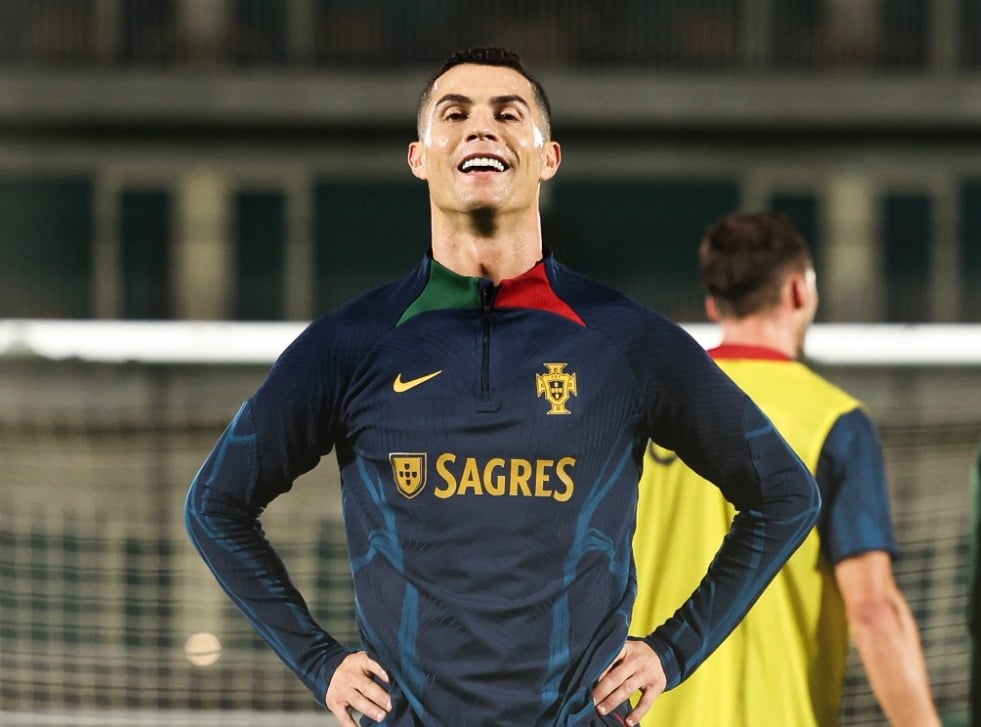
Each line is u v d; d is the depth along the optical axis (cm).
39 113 6216
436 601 781
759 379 1024
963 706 1548
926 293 6269
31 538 2647
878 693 986
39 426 2112
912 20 6375
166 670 1966
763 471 834
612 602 796
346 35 6394
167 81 6241
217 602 2395
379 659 801
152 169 6319
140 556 2581
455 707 779
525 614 776
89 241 6312
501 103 826
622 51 6400
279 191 6341
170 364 4397
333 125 6306
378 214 6359
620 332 815
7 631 2320
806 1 6394
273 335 4469
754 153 6312
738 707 961
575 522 785
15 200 6288
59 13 6312
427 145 833
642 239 6319
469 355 804
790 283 1049
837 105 6269
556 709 782
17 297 6275
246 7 6372
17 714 1703
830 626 992
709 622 834
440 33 6400
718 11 6406
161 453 2636
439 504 783
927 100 6269
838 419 999
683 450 836
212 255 6312
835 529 985
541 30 6388
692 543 987
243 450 829
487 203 815
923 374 4384
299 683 1908
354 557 808
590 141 6306
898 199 6328
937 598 1670
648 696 815
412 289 834
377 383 806
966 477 1950
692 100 6275
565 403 793
